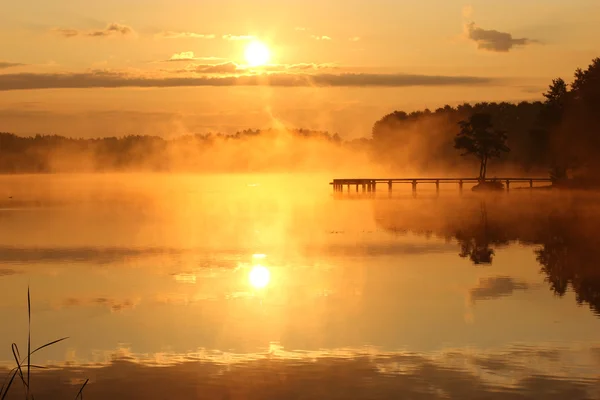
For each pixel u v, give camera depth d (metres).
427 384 15.47
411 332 19.81
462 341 18.81
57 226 50.56
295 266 31.39
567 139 78.44
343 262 32.53
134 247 38.31
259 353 17.89
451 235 43.41
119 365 17.02
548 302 23.52
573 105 79.75
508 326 20.36
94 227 49.69
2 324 21.16
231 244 39.47
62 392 15.26
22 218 57.72
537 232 44.84
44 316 22.09
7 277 28.98
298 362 17.11
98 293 25.59
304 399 14.69
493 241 40.38
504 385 15.34
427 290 25.80
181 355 17.77
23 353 18.12
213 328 20.42
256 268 30.86
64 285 27.19
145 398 14.86
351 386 15.38
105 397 14.94
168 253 35.78
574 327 20.11
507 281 27.47
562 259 33.16
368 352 17.88
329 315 21.91
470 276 28.64
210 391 15.22
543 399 14.52
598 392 14.86
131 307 23.25
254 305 23.42
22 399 14.91
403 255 34.84
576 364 16.70
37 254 35.72
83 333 20.03
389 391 15.09
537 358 17.20
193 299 24.44
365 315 21.89
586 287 26.02
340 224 50.69
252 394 15.00
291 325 20.69
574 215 56.81
